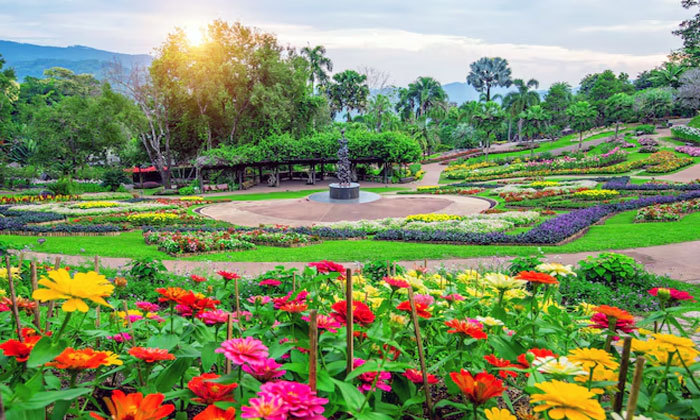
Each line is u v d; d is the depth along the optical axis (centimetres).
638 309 747
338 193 2769
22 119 5216
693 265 1042
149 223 2127
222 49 4022
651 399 165
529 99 7350
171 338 205
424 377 194
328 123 5003
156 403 144
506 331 243
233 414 141
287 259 1206
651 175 3575
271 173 4159
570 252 1222
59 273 151
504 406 221
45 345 155
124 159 5028
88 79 7769
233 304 666
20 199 3075
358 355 205
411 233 1584
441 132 7406
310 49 6694
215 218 2336
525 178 3991
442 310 266
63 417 168
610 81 7669
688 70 5756
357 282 384
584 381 167
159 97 4028
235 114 4216
